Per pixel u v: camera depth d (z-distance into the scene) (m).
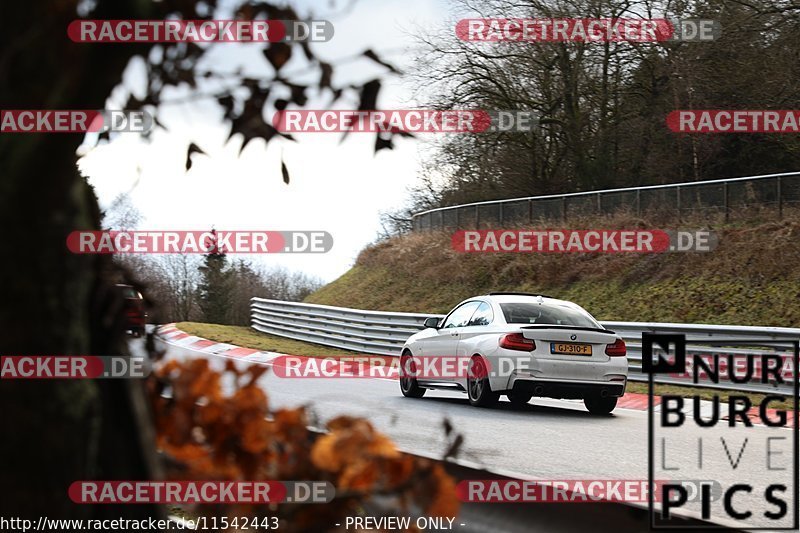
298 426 4.67
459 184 81.31
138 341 4.99
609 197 57.91
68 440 3.88
